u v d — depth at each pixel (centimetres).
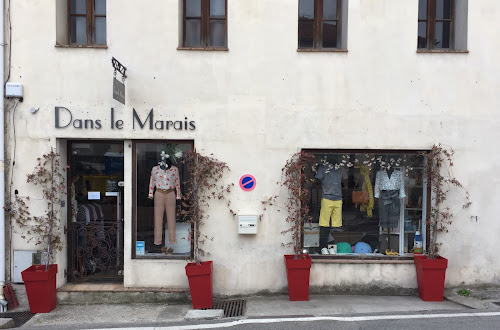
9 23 573
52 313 543
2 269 570
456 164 593
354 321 477
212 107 585
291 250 595
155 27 580
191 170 590
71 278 613
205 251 589
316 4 619
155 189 605
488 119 594
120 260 618
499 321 473
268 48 585
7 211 577
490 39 592
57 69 577
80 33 611
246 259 591
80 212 616
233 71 585
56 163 579
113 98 548
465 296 569
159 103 583
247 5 583
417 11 589
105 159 616
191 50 582
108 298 582
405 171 617
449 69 590
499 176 596
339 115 589
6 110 576
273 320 486
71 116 578
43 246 581
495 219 596
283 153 589
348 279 597
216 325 476
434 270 560
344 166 614
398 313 507
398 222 627
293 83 587
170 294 582
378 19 587
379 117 589
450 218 595
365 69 588
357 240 629
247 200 589
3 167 571
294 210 588
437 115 591
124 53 579
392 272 598
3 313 545
